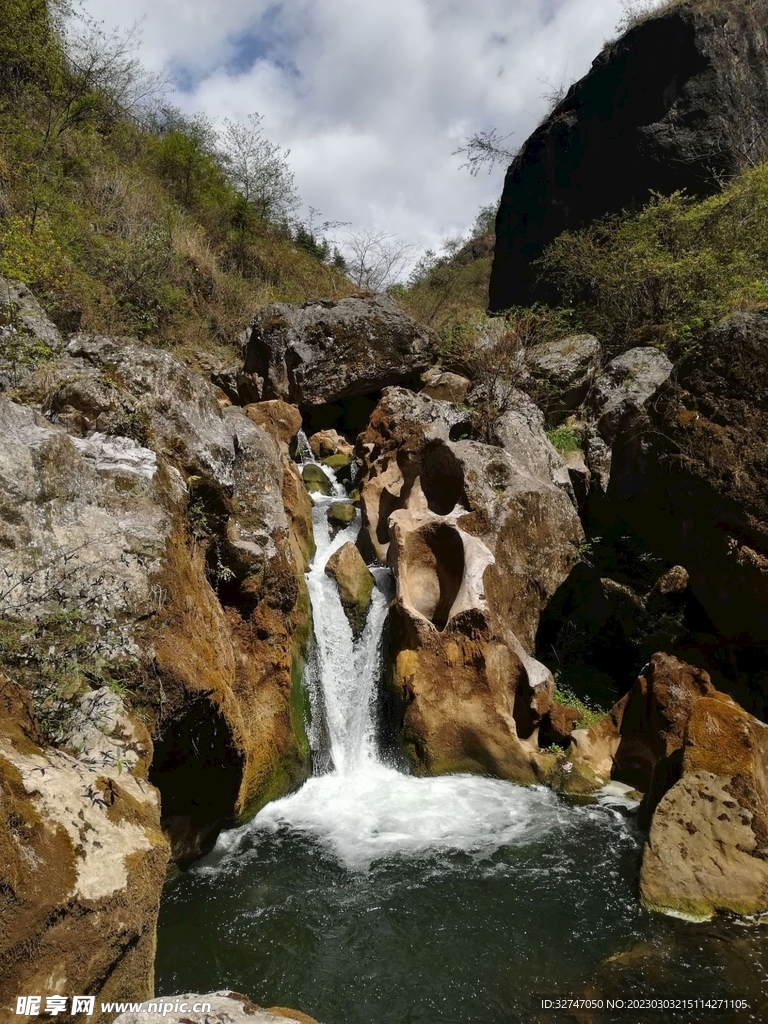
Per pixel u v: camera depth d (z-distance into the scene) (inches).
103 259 504.1
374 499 370.9
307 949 179.6
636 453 299.7
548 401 459.5
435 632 287.6
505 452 359.6
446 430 364.5
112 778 124.0
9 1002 84.8
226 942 180.5
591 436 424.2
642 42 621.6
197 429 235.1
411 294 819.4
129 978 110.0
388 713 302.5
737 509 252.7
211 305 617.9
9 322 268.4
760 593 252.1
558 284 624.4
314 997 164.7
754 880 194.2
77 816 108.8
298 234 896.9
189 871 210.7
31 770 110.1
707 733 223.9
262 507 266.7
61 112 569.3
